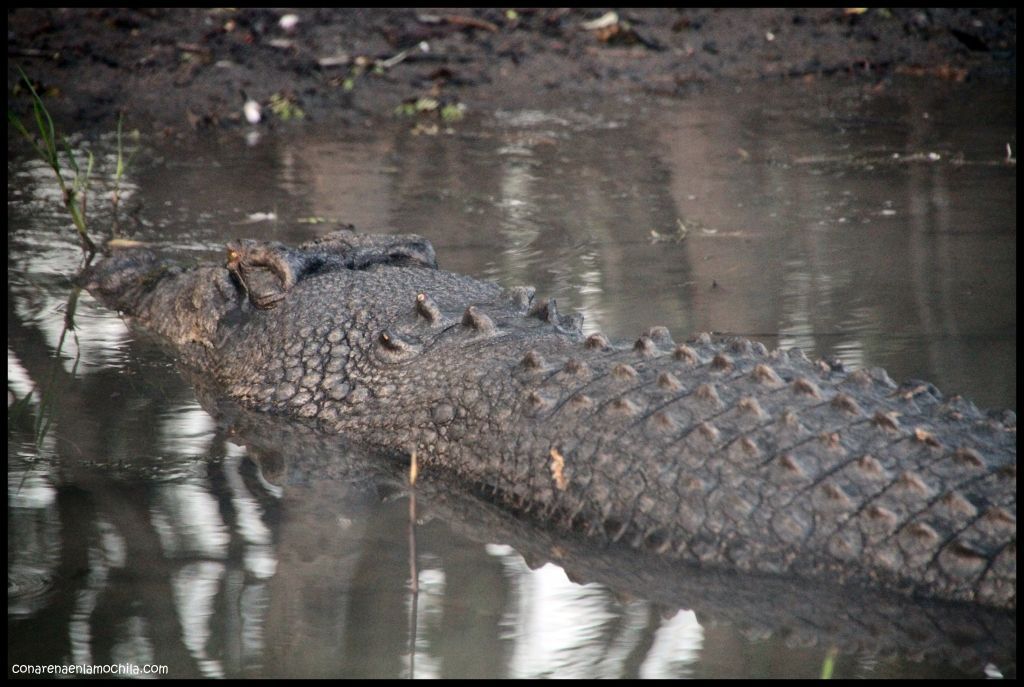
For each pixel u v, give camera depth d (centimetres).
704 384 1219
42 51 3491
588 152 2838
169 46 3572
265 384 1569
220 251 2147
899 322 1719
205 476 1371
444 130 3092
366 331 1537
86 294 1988
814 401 1187
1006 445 1123
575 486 1226
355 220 2325
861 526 1088
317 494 1327
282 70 3500
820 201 2378
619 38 3797
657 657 1009
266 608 1089
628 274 1988
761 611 1078
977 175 2520
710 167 2669
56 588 1122
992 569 1038
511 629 1057
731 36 3850
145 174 2694
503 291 1560
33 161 2789
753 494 1132
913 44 3791
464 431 1345
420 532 1241
